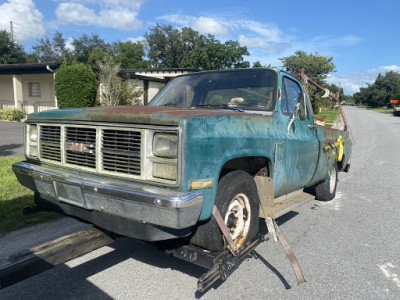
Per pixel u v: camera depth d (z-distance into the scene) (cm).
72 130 300
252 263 373
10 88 2456
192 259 277
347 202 643
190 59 3884
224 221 289
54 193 300
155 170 254
